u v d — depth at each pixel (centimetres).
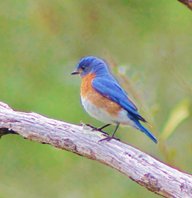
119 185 1631
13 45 1661
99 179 1641
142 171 1014
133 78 1362
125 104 1175
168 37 1700
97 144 1048
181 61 1694
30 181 1650
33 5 1667
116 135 1603
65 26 1686
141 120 1182
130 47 1711
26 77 1634
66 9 1686
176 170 1004
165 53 1656
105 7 1711
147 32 1712
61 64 1656
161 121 1592
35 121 1068
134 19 1714
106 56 1517
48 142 1068
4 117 1074
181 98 1622
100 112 1189
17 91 1608
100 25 1711
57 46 1673
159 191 1005
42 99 1595
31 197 1644
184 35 1703
